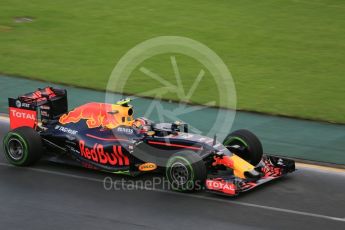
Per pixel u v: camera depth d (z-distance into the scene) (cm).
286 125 5753
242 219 3831
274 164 4544
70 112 4819
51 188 4331
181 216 3875
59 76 7112
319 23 9319
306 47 8344
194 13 9650
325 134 5519
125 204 4062
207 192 4244
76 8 9819
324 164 4822
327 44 8475
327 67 7619
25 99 4925
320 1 10369
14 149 4694
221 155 4303
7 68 7338
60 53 7969
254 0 10400
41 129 4872
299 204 4072
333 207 4041
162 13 9619
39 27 8950
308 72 7431
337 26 9194
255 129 5644
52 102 4912
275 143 5297
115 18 9375
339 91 6781
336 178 4544
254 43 8456
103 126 4631
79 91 6644
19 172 4612
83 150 4612
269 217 3866
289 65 7675
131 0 10294
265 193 4231
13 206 4047
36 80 6956
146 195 4203
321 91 6781
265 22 9319
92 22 9200
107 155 4516
